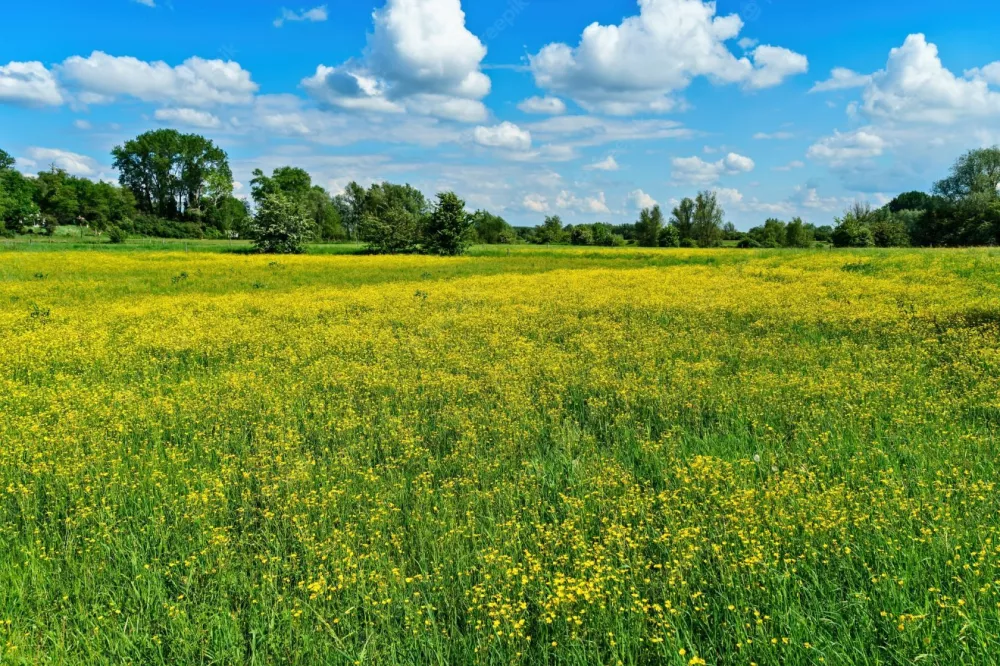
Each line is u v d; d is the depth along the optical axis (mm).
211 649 4352
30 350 14195
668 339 14570
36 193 122250
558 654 4180
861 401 9094
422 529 5781
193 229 122625
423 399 10094
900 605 4316
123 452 7918
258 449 8094
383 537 5684
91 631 4516
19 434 8508
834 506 5684
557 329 16312
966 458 6773
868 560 5000
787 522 5480
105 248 65812
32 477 7156
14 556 5539
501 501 6352
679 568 4883
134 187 137250
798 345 13383
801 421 8312
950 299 19047
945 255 33531
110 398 10375
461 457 7613
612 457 7395
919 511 5574
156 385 11352
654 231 108188
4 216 95750
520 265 45094
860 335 14375
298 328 17172
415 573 5262
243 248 69750
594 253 60438
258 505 6730
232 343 15148
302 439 8461
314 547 5426
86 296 25094
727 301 20406
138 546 5609
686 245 108062
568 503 6176
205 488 6688
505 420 8758
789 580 4734
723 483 6508
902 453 7055
